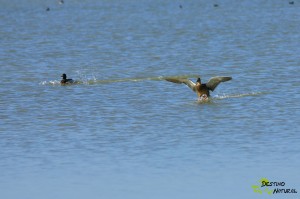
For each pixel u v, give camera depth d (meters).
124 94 38.59
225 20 77.44
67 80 42.22
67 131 31.38
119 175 25.75
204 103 35.75
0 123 33.03
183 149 28.38
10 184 25.20
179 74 44.78
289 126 31.08
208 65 47.62
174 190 24.31
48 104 36.72
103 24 78.19
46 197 23.97
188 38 62.97
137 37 65.12
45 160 27.50
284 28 67.44
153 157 27.50
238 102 35.72
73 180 25.44
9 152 28.56
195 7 93.88
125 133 30.78
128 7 96.62
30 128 32.03
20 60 52.62
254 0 99.06
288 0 96.75
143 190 24.38
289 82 40.22
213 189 24.36
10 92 40.06
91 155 27.95
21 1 107.19
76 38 66.00
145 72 45.66
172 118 33.03
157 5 98.00
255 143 28.86
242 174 25.53
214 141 29.27
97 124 32.38
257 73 43.56
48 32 71.81
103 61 51.12
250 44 57.03
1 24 81.06
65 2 104.75
